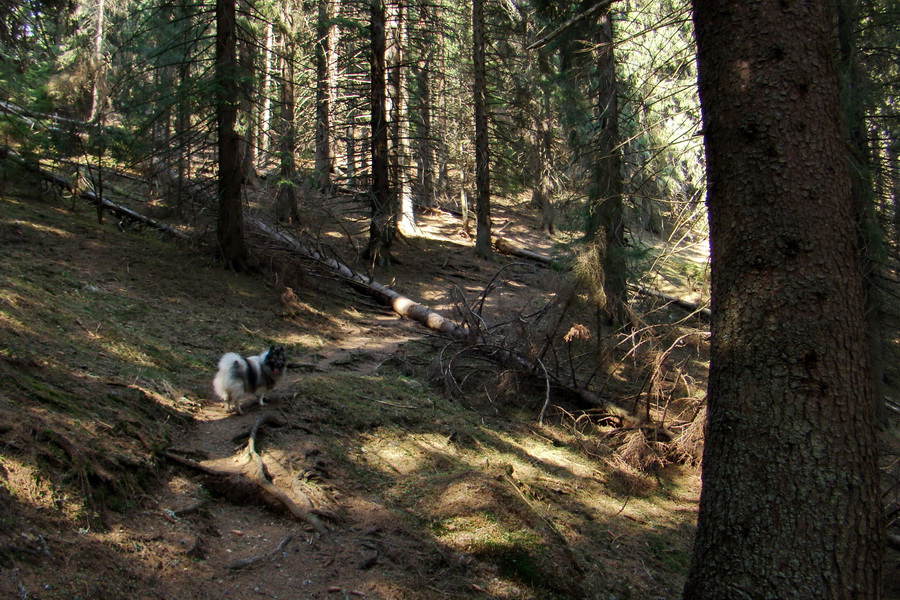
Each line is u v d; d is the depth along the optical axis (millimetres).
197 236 16000
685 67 9805
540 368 11930
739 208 4043
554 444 10289
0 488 4148
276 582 4844
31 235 13078
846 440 3639
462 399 11125
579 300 12023
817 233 3834
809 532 3555
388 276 20234
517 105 25422
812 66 3961
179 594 4270
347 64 22125
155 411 7039
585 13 6254
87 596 3719
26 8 12305
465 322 13211
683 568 7371
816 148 3902
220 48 14039
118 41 24906
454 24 27672
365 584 5039
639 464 9898
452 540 6094
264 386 8078
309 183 21469
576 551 6824
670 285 20922
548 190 30484
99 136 15586
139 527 4898
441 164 33594
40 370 6305
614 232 13945
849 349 3752
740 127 4043
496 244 27531
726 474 3898
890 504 8250
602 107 15195
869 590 3500
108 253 13695
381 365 11844
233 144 15039
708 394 4238
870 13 9922
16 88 16266
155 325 10625
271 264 15672
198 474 6141
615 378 13195
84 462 4973
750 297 3945
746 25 4062
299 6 22047
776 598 3543
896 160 11109
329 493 6297
